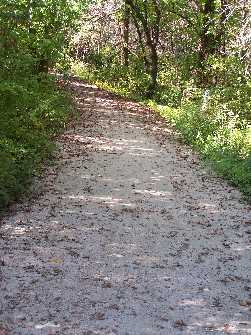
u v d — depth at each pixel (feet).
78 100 75.00
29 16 43.55
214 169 42.37
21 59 34.71
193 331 17.34
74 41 116.67
